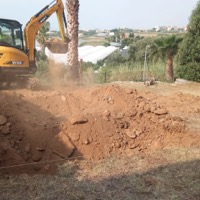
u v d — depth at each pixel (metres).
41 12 13.20
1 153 6.68
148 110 9.10
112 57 42.00
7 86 12.00
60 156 7.10
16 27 12.46
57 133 7.57
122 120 8.48
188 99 13.53
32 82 11.82
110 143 7.70
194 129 9.16
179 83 17.98
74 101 9.78
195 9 19.30
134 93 10.14
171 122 8.73
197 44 18.67
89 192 5.84
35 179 6.25
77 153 7.30
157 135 8.30
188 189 5.94
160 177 6.41
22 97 9.44
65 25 14.03
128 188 6.00
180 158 7.34
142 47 40.50
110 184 6.13
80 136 7.60
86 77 18.89
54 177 6.37
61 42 13.82
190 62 19.08
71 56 16.55
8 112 7.91
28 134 7.35
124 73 19.78
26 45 12.89
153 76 19.20
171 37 18.83
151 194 5.80
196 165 6.96
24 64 11.98
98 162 7.09
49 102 9.54
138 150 7.76
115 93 9.86
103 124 7.99
